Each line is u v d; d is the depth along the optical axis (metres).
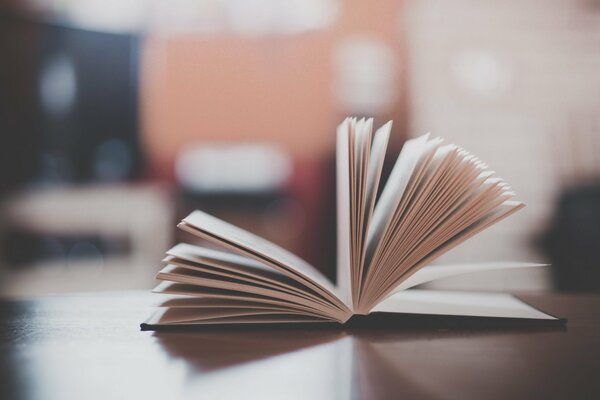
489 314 0.61
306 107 2.94
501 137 2.81
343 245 0.64
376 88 2.89
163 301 0.60
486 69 2.82
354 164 0.58
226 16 2.94
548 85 2.79
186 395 0.39
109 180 2.95
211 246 2.77
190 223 0.56
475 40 2.82
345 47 2.90
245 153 2.95
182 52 2.96
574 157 2.75
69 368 0.45
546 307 0.72
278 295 0.57
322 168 2.93
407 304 0.65
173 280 0.57
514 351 0.50
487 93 2.82
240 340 0.54
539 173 2.77
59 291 2.71
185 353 0.49
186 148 2.97
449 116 2.84
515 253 2.69
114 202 2.81
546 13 2.79
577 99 2.78
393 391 0.40
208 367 0.45
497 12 2.81
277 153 2.94
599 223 2.05
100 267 2.77
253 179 2.94
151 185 2.95
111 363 0.46
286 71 2.94
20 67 2.90
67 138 2.93
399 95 2.88
